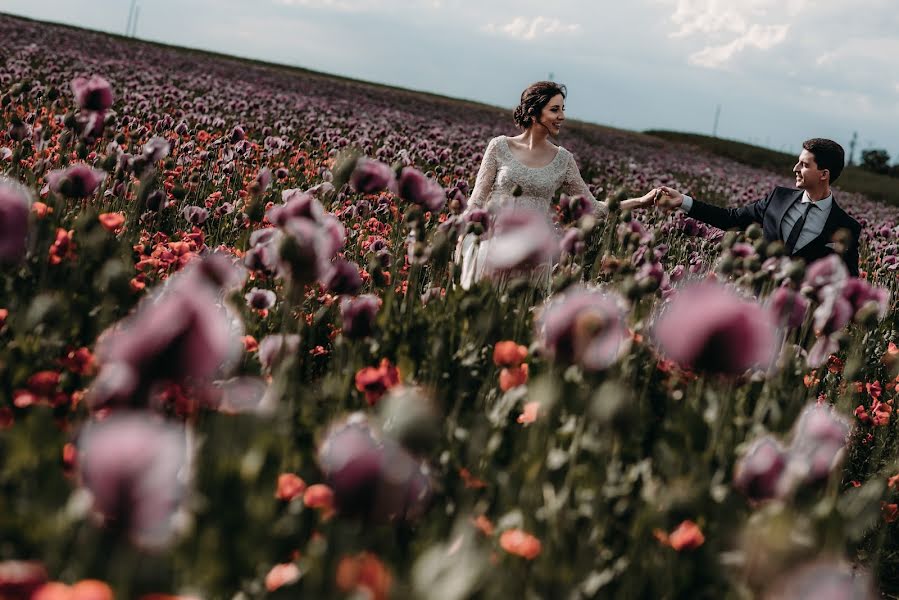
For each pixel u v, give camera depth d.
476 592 1.52
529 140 5.38
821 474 2.06
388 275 3.72
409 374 2.79
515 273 3.11
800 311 2.82
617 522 2.26
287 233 2.04
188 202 6.29
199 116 11.23
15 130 5.43
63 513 1.55
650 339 2.82
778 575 1.58
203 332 1.28
